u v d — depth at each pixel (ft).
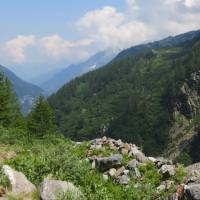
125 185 55.11
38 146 81.05
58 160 55.57
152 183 55.47
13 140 101.71
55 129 222.48
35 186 45.62
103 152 69.05
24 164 54.13
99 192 49.93
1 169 43.83
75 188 45.47
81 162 60.54
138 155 63.93
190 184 47.60
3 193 40.91
